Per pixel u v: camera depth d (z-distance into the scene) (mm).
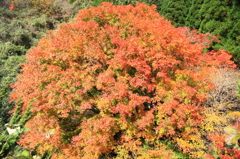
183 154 8250
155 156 7676
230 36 11828
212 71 9539
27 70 8344
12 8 24422
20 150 8133
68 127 9211
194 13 14859
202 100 7980
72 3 28875
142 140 8930
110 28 8594
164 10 17812
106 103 7309
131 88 8148
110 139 8070
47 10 27188
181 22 16469
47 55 8445
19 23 21156
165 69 7801
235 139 4504
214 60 10039
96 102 7746
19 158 2826
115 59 7559
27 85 7906
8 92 12250
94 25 8727
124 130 8570
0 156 2680
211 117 8141
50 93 7668
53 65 8016
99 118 7691
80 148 7938
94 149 7309
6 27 19312
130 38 8219
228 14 11930
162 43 7621
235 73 10203
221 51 10688
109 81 7297
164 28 8211
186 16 16094
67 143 8055
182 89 7816
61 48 8016
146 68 7270
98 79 7531
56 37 9438
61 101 7387
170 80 7992
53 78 7965
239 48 11078
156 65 7410
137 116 7828
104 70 8508
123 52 7348
